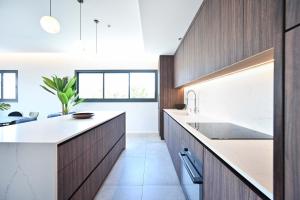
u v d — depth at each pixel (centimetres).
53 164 132
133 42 472
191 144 180
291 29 56
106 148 281
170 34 352
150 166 330
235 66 162
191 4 234
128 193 240
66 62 627
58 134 159
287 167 57
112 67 631
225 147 123
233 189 95
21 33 405
